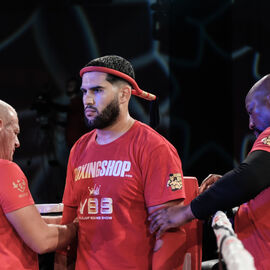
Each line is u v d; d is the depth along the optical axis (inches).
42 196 398.3
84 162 89.7
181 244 85.7
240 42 282.2
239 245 52.9
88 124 86.4
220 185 78.6
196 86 298.4
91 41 412.8
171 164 83.1
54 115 401.1
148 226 84.5
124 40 410.0
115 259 82.9
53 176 400.2
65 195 94.9
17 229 82.2
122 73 85.2
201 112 298.4
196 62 298.2
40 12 410.6
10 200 81.0
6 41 410.0
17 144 89.4
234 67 285.6
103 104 84.0
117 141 86.5
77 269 88.6
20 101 412.2
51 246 85.2
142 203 84.4
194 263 93.3
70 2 409.4
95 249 85.0
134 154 84.4
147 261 84.0
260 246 84.7
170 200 81.5
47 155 403.2
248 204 88.1
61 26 412.5
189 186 94.7
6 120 86.5
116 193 83.4
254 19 276.8
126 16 408.2
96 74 84.2
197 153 300.5
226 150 290.7
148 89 407.5
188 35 297.9
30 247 83.7
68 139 342.6
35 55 413.1
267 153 78.6
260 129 91.1
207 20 291.0
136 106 402.3
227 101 289.0
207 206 78.2
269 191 83.0
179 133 307.4
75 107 340.8
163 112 403.2
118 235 83.0
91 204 86.4
